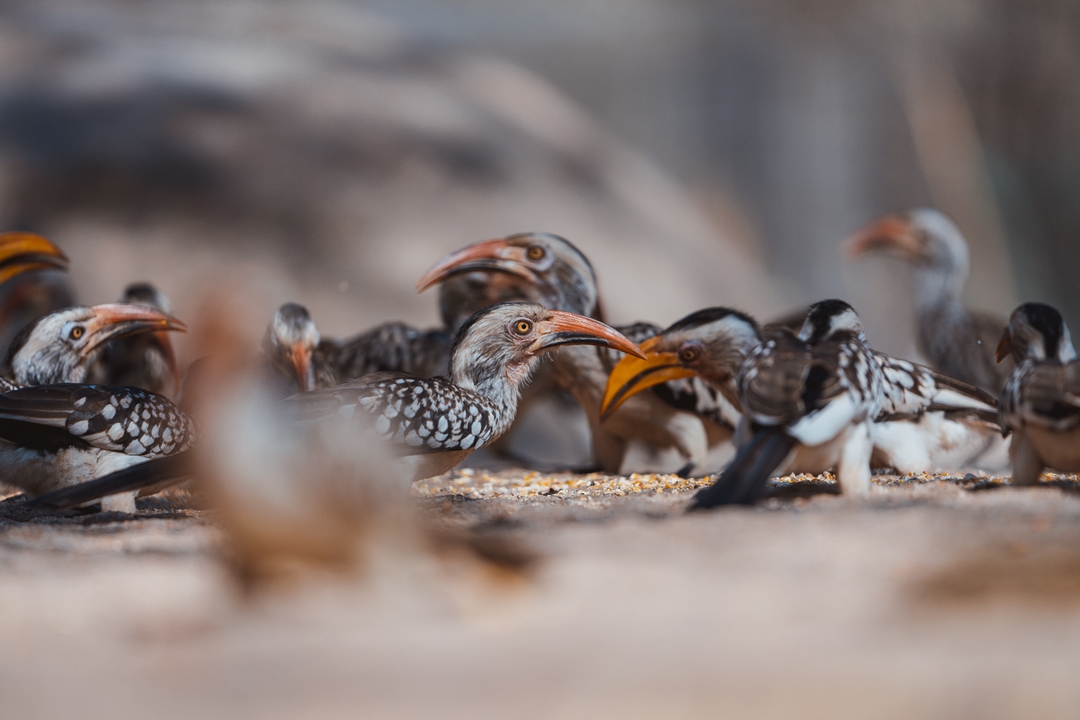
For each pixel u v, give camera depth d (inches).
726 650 190.5
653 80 1793.8
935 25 1777.8
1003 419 360.8
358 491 225.6
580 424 933.2
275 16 1567.4
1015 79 1784.0
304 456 222.8
